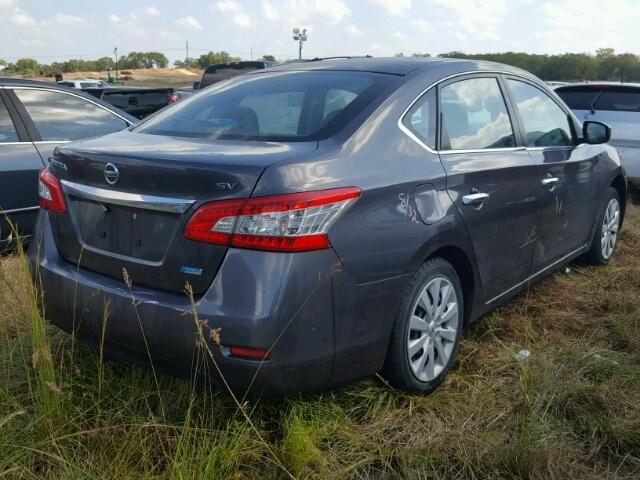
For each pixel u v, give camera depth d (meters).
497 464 2.47
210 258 2.35
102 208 2.66
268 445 2.45
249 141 2.75
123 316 2.52
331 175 2.47
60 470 2.29
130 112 10.29
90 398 2.74
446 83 3.29
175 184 2.42
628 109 8.05
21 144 4.98
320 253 2.36
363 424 2.72
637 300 4.24
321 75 3.23
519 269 3.71
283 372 2.33
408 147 2.89
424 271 2.86
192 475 2.22
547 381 3.05
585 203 4.52
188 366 2.42
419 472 2.41
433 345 3.00
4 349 3.04
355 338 2.54
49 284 2.81
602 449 2.66
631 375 3.20
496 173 3.34
